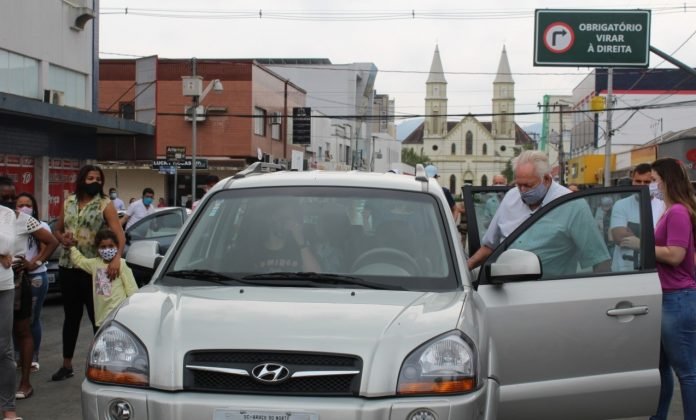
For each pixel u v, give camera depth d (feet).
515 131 584.81
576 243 15.79
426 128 550.77
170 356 11.66
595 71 175.52
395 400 11.31
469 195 18.19
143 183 124.77
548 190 17.81
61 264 24.30
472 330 12.37
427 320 12.29
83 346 29.81
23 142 70.79
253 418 11.16
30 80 70.54
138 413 11.43
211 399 11.30
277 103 143.23
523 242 16.10
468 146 546.26
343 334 11.81
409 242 14.99
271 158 138.31
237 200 16.16
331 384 11.41
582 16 85.71
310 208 15.74
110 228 23.66
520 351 14.49
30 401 22.08
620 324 15.02
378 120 312.50
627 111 169.17
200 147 126.72
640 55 86.02
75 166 81.76
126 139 94.07
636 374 15.16
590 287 15.08
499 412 14.33
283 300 13.11
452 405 11.34
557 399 14.69
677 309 16.94
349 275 14.26
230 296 13.39
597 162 161.27
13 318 20.63
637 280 15.34
